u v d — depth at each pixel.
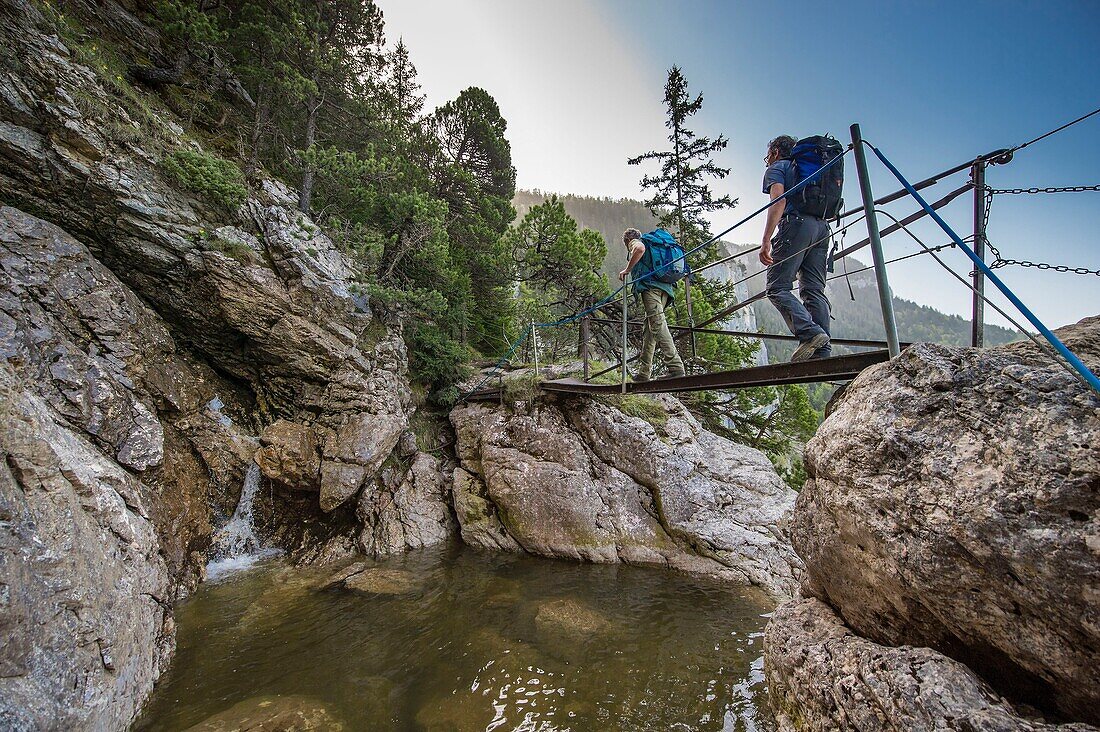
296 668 5.29
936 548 2.38
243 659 5.46
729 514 9.73
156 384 8.48
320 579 8.02
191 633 6.03
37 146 7.57
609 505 9.90
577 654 5.63
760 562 8.65
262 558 8.95
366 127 16.20
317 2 15.10
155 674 4.87
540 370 13.56
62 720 3.38
